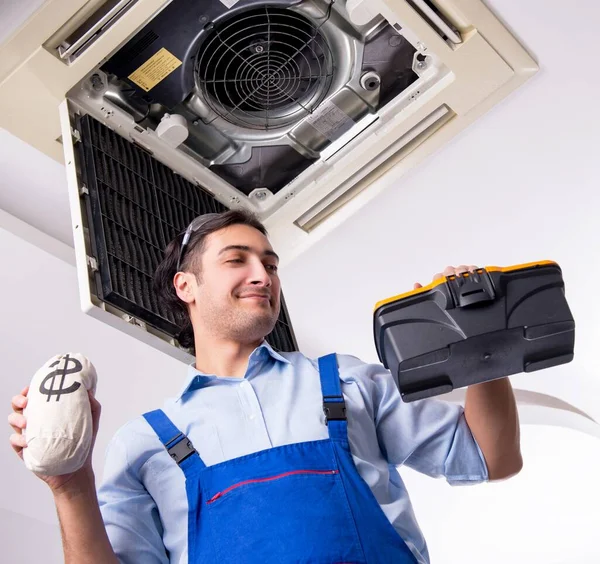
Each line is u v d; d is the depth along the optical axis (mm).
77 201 2906
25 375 3678
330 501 1866
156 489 2043
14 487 3748
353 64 3154
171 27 2980
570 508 5184
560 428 4812
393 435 2145
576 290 4020
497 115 3375
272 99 3201
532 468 5047
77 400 1817
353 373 2148
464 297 1910
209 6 2943
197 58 3080
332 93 3217
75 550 1887
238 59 3102
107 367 3770
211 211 3311
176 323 2783
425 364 1917
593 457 4957
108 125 3129
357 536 1829
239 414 2057
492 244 3801
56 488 1889
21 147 3230
